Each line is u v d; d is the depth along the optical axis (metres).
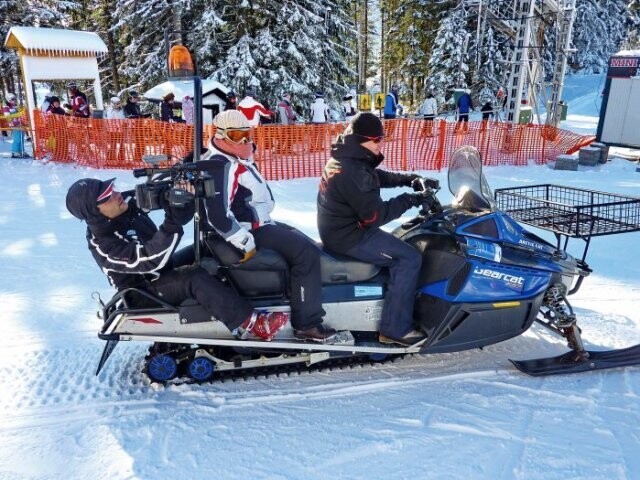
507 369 3.46
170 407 3.06
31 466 2.58
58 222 6.99
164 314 3.05
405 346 3.32
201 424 2.90
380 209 3.08
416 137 11.35
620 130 12.27
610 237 6.36
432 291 3.33
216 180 2.89
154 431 2.83
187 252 3.34
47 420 2.93
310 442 2.73
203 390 3.23
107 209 2.79
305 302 3.10
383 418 2.94
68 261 5.55
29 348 3.75
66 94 25.66
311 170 10.77
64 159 11.79
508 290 3.33
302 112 17.98
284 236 3.09
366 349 3.23
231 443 2.73
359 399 3.13
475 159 3.46
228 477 2.49
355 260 3.26
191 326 3.08
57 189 9.15
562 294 3.48
